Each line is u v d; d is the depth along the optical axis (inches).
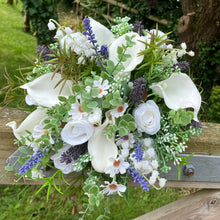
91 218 86.8
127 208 91.0
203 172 43.7
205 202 48.0
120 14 189.5
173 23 156.0
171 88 34.5
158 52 32.6
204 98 129.2
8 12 245.9
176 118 30.9
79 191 37.7
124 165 31.4
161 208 51.3
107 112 31.3
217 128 45.3
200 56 124.6
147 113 30.8
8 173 39.4
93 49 32.7
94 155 31.6
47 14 149.9
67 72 30.8
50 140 30.4
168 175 42.7
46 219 85.7
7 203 89.4
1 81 89.0
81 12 226.8
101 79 29.5
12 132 37.5
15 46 171.0
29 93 30.6
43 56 36.1
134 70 34.2
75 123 29.8
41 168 36.2
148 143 32.8
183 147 33.4
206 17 115.7
